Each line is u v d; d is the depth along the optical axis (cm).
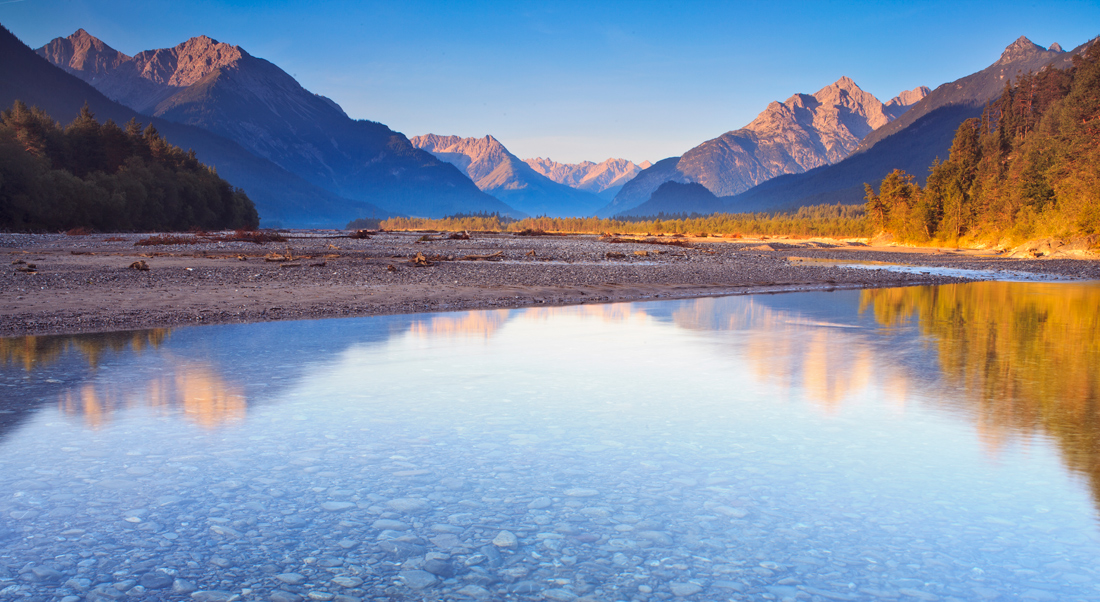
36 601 460
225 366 1286
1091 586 495
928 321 2106
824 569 518
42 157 8738
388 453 785
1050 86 10794
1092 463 759
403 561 526
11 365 1264
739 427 906
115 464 735
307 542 558
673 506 638
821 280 3819
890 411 995
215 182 13275
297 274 3183
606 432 878
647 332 1823
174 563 520
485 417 945
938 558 538
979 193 9869
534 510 628
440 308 2334
